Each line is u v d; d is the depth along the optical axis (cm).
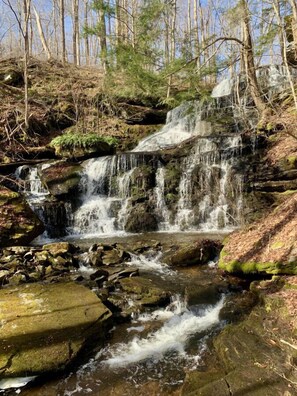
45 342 426
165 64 980
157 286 602
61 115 1586
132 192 1103
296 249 577
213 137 1205
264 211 937
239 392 329
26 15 1418
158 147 1404
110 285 604
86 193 1123
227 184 1033
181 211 1045
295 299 475
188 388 360
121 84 1377
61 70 2038
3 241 823
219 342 432
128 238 922
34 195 1103
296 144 995
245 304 534
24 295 540
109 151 1384
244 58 1038
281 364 362
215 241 782
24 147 1351
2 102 1494
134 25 1144
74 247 789
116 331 492
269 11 865
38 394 374
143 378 396
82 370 412
